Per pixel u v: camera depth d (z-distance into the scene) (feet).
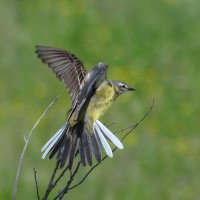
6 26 59.93
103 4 67.92
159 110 57.31
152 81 60.49
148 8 66.90
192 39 64.23
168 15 66.54
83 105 27.96
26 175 46.98
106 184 47.42
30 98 56.70
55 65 26.78
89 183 46.29
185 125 56.59
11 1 62.28
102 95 28.40
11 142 49.24
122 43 64.85
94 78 25.82
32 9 65.36
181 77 60.64
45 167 47.57
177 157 52.11
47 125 53.21
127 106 55.88
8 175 47.09
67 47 63.62
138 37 65.10
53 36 64.03
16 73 58.44
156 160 51.29
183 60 62.54
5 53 58.90
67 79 26.73
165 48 63.36
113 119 54.24
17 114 54.03
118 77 61.16
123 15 67.05
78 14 66.39
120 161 49.88
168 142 54.03
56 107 55.42
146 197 48.39
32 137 50.26
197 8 66.54
